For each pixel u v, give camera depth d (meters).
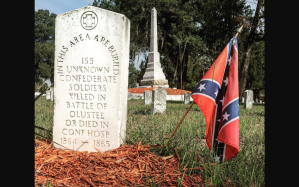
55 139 3.70
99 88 3.64
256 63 32.91
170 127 5.44
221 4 21.55
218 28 22.55
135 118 7.34
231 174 2.84
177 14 28.31
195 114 8.77
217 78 3.26
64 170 2.82
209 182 2.67
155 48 26.08
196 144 3.98
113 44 3.62
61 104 3.70
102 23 3.63
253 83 33.25
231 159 3.28
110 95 3.63
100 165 3.00
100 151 3.50
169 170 2.92
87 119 3.65
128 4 28.81
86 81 3.66
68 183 2.57
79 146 3.66
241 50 25.52
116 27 3.62
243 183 2.62
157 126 5.80
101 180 2.62
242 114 9.83
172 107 12.19
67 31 3.68
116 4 30.72
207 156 3.40
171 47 29.70
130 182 2.62
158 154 3.46
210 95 3.22
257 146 4.20
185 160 3.22
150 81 25.72
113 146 3.61
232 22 21.25
